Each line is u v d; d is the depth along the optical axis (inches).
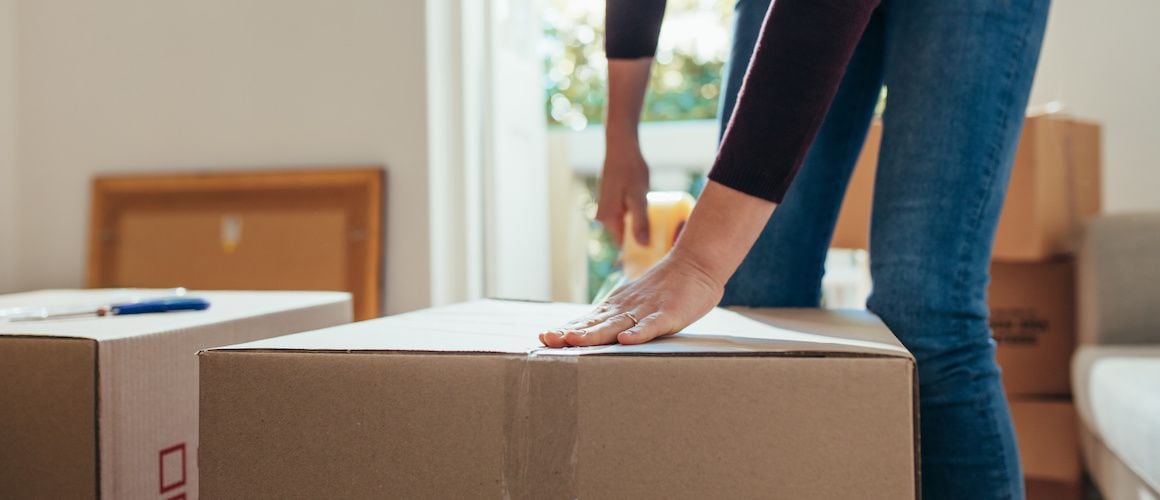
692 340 25.6
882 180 36.5
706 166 109.7
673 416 22.7
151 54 95.9
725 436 22.5
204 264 92.7
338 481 24.2
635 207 44.8
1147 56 94.7
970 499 34.0
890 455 22.0
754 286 41.8
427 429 23.8
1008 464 34.1
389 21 89.0
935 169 34.5
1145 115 94.8
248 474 24.7
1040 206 72.4
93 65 97.6
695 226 29.2
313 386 24.4
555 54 141.6
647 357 22.9
